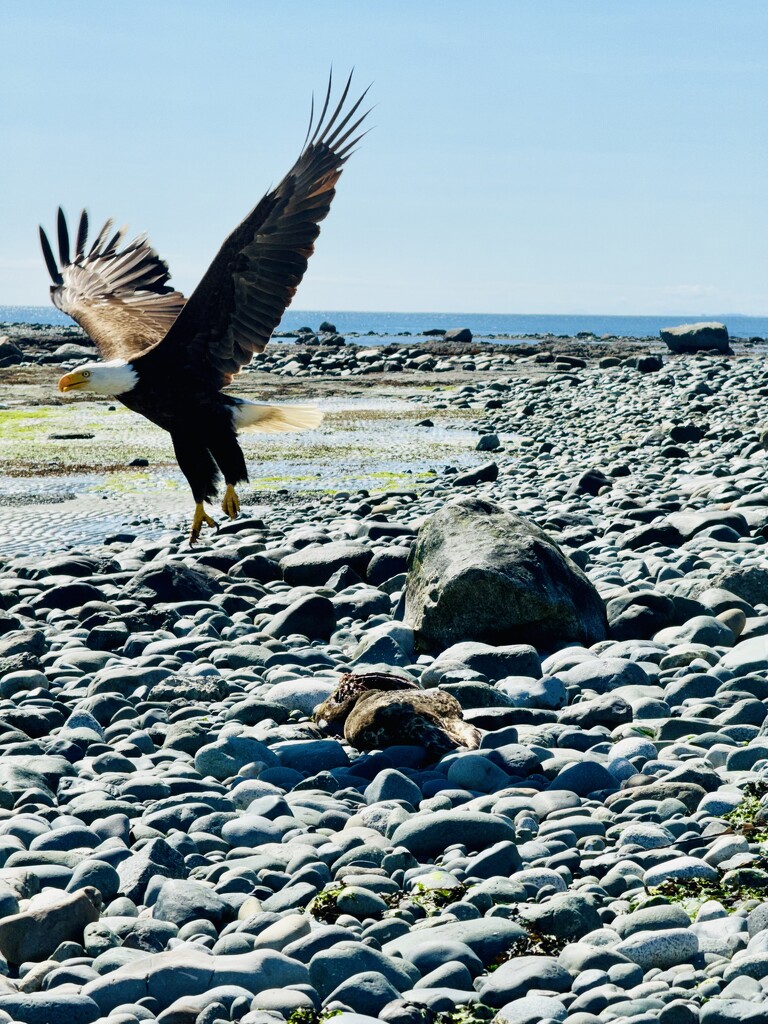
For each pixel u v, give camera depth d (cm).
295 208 722
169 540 1375
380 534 1253
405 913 442
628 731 641
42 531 1476
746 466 1598
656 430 2122
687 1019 351
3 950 422
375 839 509
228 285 744
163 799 570
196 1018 370
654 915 418
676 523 1159
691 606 866
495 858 473
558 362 4097
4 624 962
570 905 425
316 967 393
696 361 3981
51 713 711
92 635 912
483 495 1619
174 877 487
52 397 3123
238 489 1783
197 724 679
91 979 398
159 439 2366
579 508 1435
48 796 575
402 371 4200
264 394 3303
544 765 600
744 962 376
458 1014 370
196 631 924
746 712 638
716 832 496
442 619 826
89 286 903
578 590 835
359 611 963
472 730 645
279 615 916
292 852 499
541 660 800
